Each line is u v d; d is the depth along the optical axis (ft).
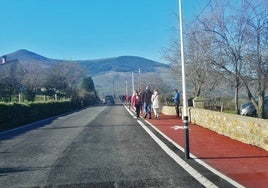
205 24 70.23
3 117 74.43
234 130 48.14
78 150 42.86
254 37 63.41
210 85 91.20
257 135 41.47
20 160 37.58
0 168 33.96
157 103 87.86
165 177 29.01
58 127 71.82
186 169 31.65
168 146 44.37
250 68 64.64
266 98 75.61
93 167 33.32
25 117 89.86
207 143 46.01
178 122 75.97
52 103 121.70
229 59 66.69
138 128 65.57
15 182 28.73
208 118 60.54
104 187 26.63
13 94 155.63
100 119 91.56
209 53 68.85
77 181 28.43
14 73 170.60
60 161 36.50
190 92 112.27
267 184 26.45
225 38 66.95
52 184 27.81
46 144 48.32
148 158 37.06
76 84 265.95
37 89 187.93
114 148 43.80
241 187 25.68
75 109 173.68
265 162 33.99
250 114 80.64
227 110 99.14
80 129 66.44
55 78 207.10
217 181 27.50
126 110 141.18
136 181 28.02
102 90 550.36
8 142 51.16
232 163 33.86
